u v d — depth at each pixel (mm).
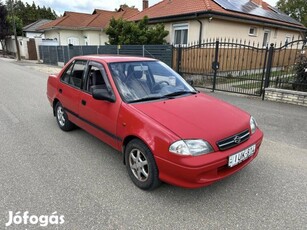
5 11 35125
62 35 26016
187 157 2520
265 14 16297
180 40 14391
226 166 2742
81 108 4113
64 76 4812
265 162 3771
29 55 28594
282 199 2873
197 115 2977
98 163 3730
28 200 2840
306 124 5609
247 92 8867
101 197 2904
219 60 11680
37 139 4637
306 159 3891
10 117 6027
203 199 2875
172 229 2420
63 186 3121
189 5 14227
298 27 17906
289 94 7453
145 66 4004
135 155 3109
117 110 3262
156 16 15172
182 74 10766
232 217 2584
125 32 14969
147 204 2783
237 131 2861
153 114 2945
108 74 3613
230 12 13359
